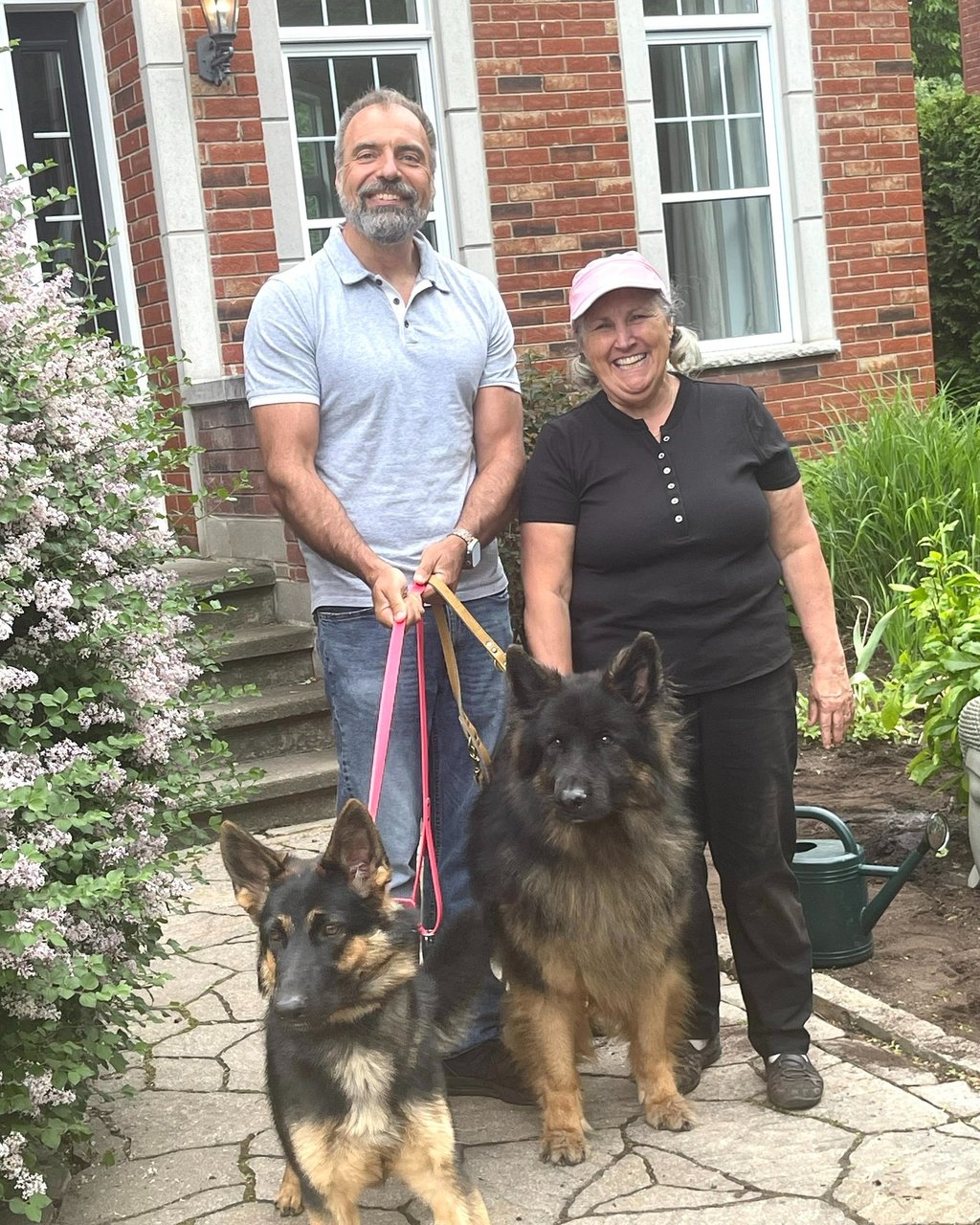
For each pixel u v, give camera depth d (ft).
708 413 12.73
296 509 12.75
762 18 33.81
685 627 12.55
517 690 11.93
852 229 34.68
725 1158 11.65
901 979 15.19
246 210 28.63
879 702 23.67
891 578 27.76
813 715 13.48
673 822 11.91
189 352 28.19
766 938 12.70
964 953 15.71
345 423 13.08
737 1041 14.08
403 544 13.07
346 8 30.09
